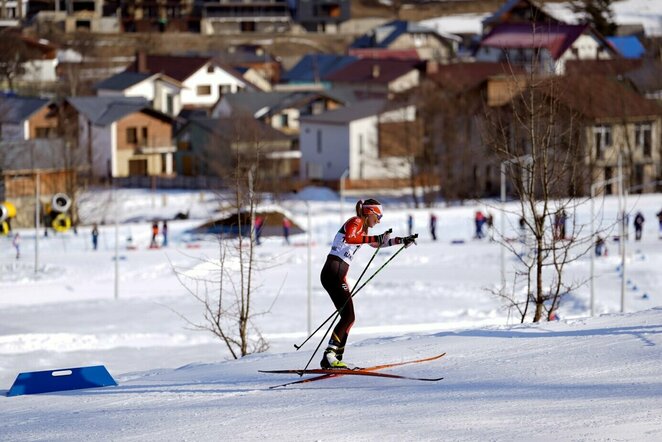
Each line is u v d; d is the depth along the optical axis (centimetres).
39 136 18600
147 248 10375
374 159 17225
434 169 16100
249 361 2866
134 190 16612
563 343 2375
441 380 2094
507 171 4172
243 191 5156
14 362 4781
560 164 3878
